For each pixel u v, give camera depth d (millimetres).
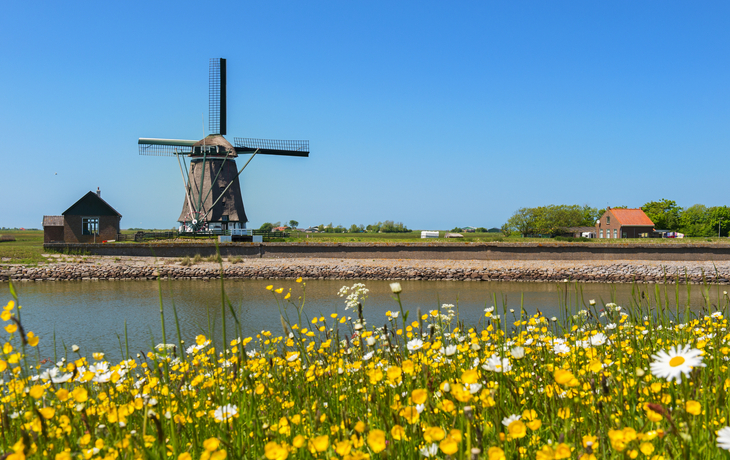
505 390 3162
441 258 47812
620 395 2754
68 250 48000
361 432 2309
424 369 3082
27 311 23609
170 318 20781
